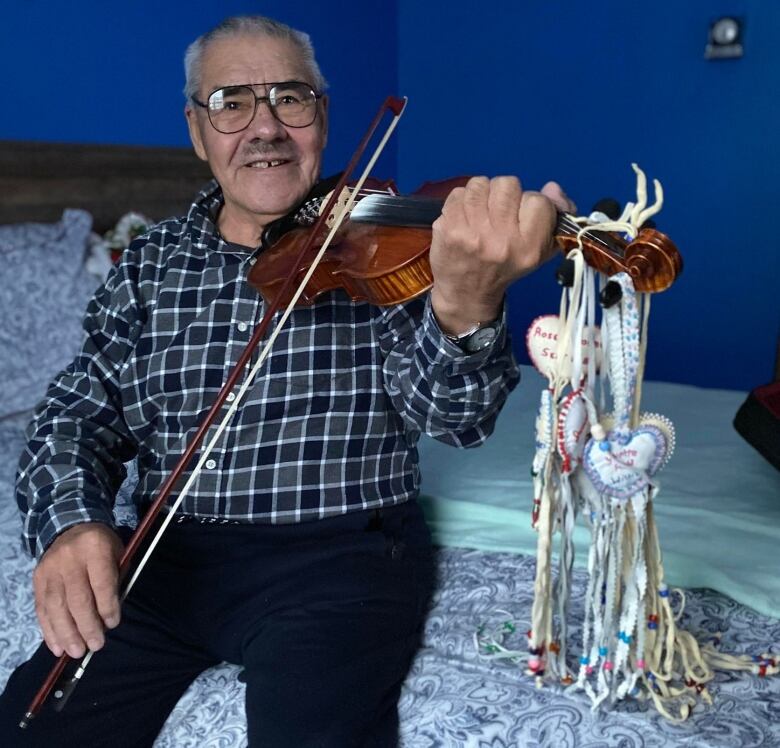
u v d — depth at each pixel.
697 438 1.80
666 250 0.75
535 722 0.93
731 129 2.96
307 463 1.15
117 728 1.01
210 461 1.16
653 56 3.05
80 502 1.04
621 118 3.16
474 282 0.83
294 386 1.16
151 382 1.21
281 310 1.17
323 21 3.10
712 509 1.38
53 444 1.14
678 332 3.21
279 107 1.30
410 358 1.05
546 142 3.33
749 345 3.08
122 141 2.49
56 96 2.30
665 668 0.93
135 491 1.23
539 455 0.89
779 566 1.19
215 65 1.31
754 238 3.00
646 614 0.92
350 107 3.32
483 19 3.36
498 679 0.99
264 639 1.00
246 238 1.36
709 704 0.93
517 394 2.15
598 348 0.86
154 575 1.13
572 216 0.83
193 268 1.25
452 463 1.65
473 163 3.51
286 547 1.13
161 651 1.06
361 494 1.16
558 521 0.93
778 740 0.87
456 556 1.29
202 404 1.19
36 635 1.23
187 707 1.06
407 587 1.10
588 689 0.93
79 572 0.94
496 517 1.38
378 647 1.00
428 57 3.52
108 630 1.05
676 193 3.11
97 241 2.23
